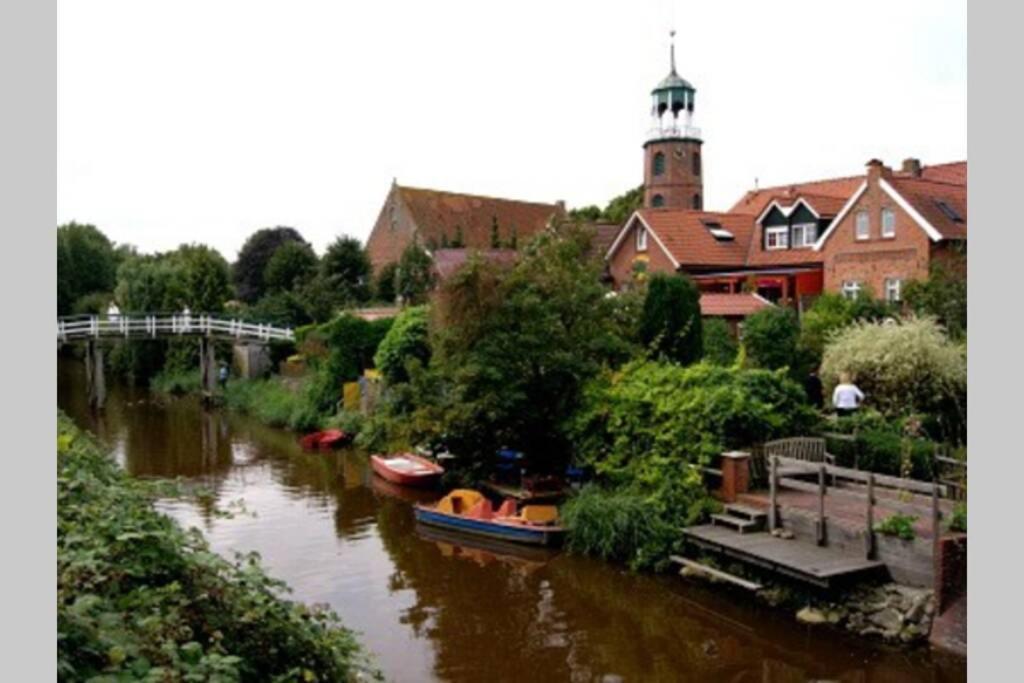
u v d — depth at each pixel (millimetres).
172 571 6332
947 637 11266
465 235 60781
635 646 12375
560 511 17359
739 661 11766
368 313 44000
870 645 11703
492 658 12078
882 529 12500
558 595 14406
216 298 52125
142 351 50219
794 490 15414
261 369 43000
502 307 19891
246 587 6664
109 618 4973
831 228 33875
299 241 60188
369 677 11180
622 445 17516
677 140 56250
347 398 32062
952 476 15094
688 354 21734
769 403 16547
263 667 6309
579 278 20891
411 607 14023
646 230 39688
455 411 19609
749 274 36938
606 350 20328
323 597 14492
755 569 13812
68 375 55062
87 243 74750
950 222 30969
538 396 20188
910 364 18641
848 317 24562
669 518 15555
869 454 15969
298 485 23234
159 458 27469
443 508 18672
